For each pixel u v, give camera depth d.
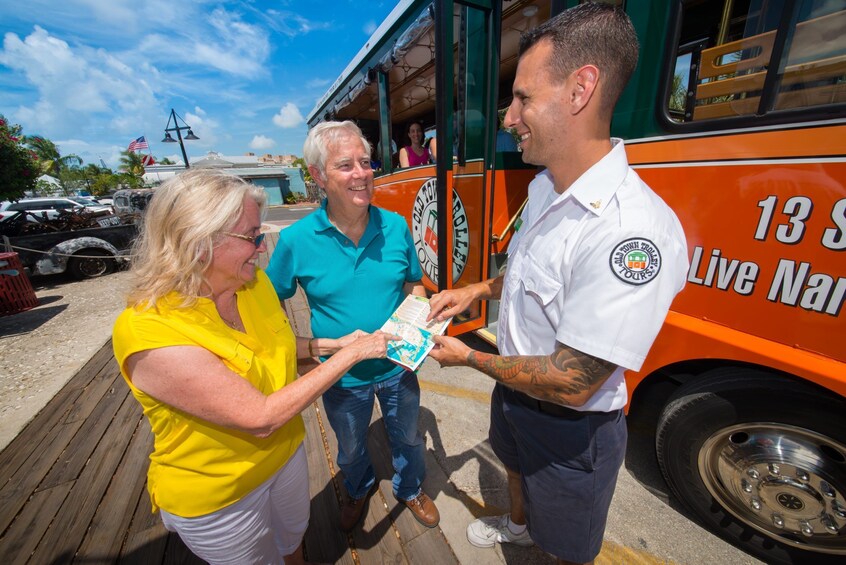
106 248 7.71
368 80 3.75
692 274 1.49
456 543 1.76
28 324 5.12
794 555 1.49
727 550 1.67
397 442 1.71
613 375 1.01
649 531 1.77
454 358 1.20
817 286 1.16
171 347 0.86
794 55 1.17
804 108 1.14
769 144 1.22
